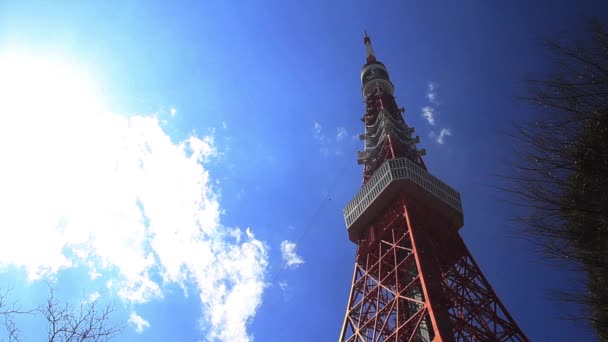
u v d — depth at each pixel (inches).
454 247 3786.9
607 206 715.4
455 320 2984.7
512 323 3011.8
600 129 733.3
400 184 3937.0
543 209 773.3
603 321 755.4
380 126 5137.8
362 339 3102.9
